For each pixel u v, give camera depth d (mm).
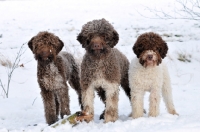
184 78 10953
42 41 6863
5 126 7090
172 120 5961
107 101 6664
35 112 8188
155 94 6570
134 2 23312
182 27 16859
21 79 11086
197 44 13633
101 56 6414
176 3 21312
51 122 7062
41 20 19875
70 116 6219
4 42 15312
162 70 6863
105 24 6523
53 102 7219
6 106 8500
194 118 5871
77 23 18906
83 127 6055
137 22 18328
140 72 6508
